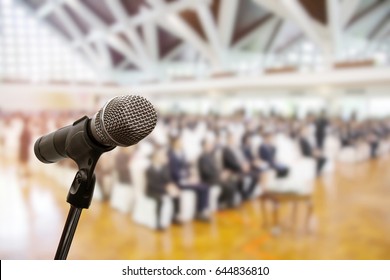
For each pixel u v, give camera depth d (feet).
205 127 31.65
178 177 15.28
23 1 77.71
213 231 13.66
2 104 57.93
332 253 11.73
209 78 57.11
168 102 69.46
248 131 23.06
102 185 17.11
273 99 49.24
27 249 11.57
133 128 2.09
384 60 38.45
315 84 43.06
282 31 66.08
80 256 11.03
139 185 14.24
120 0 65.16
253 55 73.82
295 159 21.13
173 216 14.46
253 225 14.40
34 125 27.66
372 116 40.98
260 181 17.98
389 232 13.87
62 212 15.44
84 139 2.22
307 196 14.16
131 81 94.89
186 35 64.90
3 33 78.43
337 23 46.91
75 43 86.22
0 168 23.86
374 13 57.00
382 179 23.35
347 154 29.94
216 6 58.80
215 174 16.05
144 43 77.51
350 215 15.93
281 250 11.91
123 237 12.82
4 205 16.12
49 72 85.87
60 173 19.76
